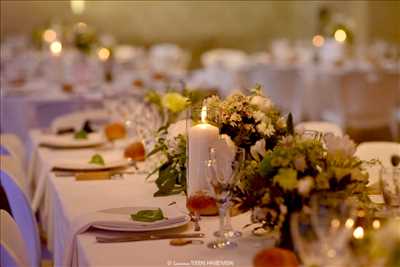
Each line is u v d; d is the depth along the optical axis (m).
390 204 2.25
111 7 13.45
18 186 2.89
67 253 2.19
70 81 8.27
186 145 2.47
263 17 14.19
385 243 1.56
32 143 4.38
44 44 9.84
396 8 12.12
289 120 2.37
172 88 3.68
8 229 2.39
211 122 2.55
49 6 13.00
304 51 11.87
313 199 1.63
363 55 10.59
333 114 8.05
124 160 3.35
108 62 8.23
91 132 4.43
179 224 2.20
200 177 2.39
